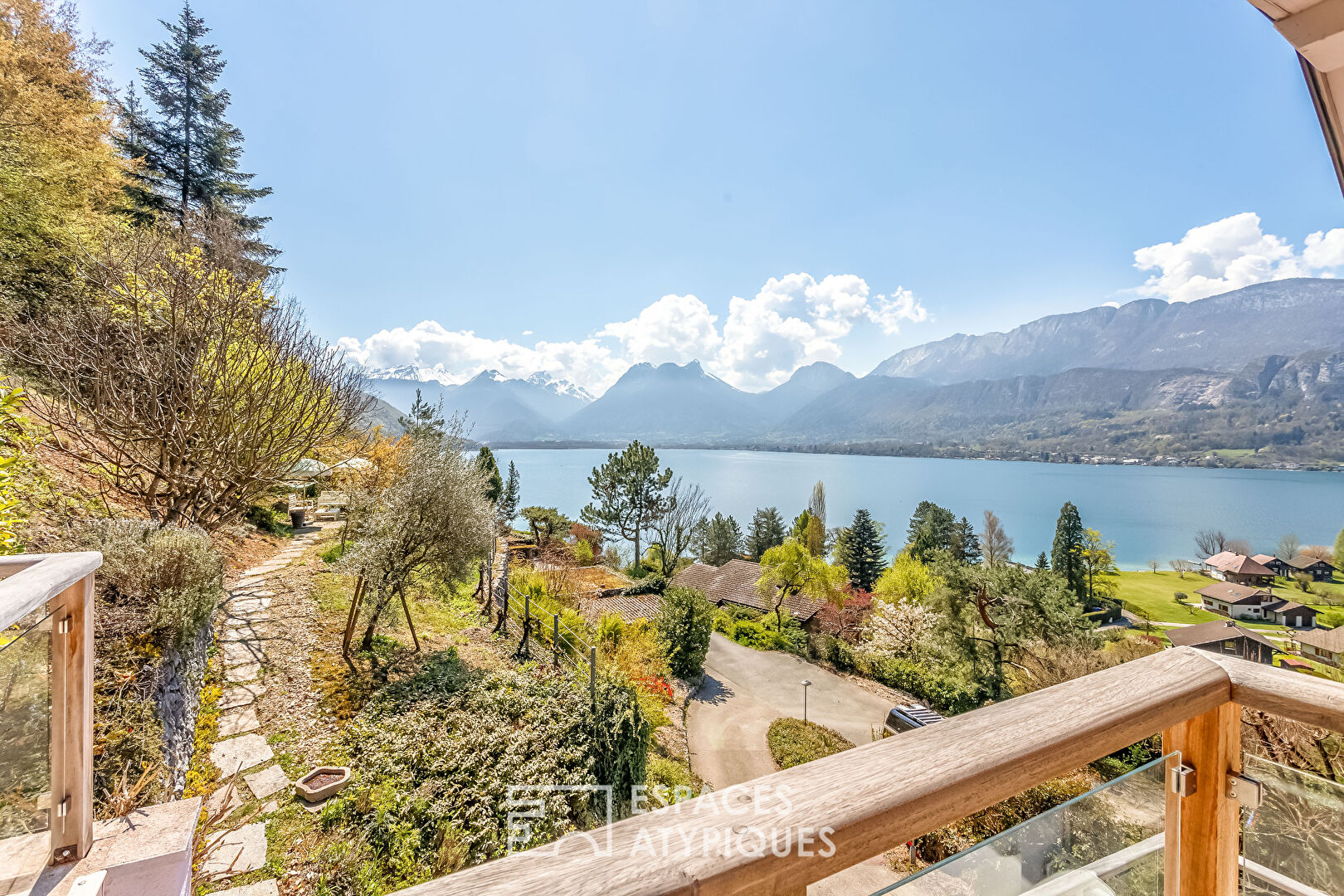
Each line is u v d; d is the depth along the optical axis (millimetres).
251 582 8930
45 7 11289
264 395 7648
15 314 7328
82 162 10695
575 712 6613
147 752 4062
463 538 7867
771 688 17906
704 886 530
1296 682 914
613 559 33906
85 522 5656
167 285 7305
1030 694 874
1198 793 999
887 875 677
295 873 3949
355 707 6004
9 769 1358
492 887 489
